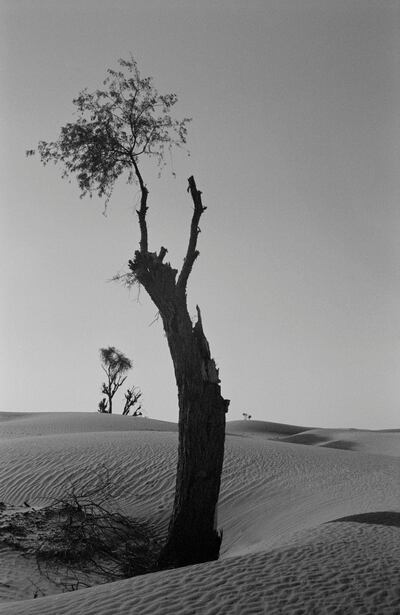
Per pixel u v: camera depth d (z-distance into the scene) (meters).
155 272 15.26
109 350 67.81
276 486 22.22
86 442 30.03
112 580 15.05
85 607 8.42
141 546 17.44
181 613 7.95
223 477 23.80
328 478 22.53
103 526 17.66
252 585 8.80
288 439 66.19
